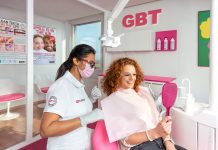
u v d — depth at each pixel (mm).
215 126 918
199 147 984
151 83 2094
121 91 1061
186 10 2229
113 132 889
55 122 794
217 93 1031
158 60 2529
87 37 3598
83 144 999
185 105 1113
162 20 2447
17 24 3104
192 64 2223
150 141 965
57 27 3822
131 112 962
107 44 924
